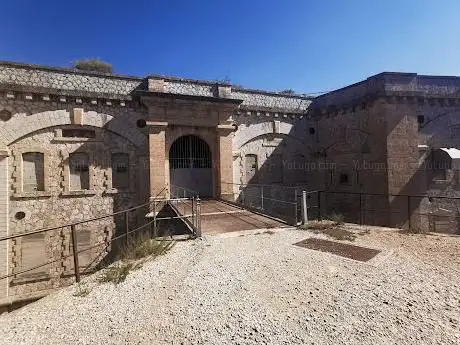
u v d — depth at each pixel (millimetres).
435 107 14344
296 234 8008
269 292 4535
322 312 3902
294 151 17031
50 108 12062
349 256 6074
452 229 13758
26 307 4719
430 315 3754
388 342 3238
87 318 3988
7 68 11398
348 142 15438
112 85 13203
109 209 12930
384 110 13547
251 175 16000
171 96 13422
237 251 6586
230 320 3781
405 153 13594
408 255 6105
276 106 16562
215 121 14758
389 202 13273
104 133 13016
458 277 4910
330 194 16406
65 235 12102
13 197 11312
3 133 11250
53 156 12109
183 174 15203
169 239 7719
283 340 3334
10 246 11172
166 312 4062
